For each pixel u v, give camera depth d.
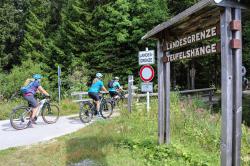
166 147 6.94
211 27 4.95
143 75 11.05
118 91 14.37
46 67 28.50
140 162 6.37
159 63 7.10
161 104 7.20
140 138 7.95
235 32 4.27
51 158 6.73
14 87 19.69
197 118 9.85
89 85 25.28
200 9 4.58
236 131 4.22
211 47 4.91
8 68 35.28
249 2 4.25
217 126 9.30
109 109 12.58
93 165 6.19
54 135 9.12
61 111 14.69
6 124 11.21
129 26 25.22
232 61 4.28
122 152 7.00
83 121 11.44
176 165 6.16
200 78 31.59
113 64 26.27
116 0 26.16
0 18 33.53
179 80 31.34
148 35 6.94
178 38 6.14
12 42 34.25
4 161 6.60
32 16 32.78
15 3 37.41
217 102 16.84
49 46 29.66
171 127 8.94
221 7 4.28
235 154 4.22
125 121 10.22
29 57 30.09
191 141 8.13
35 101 10.43
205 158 6.64
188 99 12.80
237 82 4.23
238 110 4.23
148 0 25.31
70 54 28.05
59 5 34.88
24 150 7.41
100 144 7.64
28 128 10.33
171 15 26.28
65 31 29.14
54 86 25.14
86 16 27.94
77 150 7.15
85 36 27.88
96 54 26.61
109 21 26.03
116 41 25.84
